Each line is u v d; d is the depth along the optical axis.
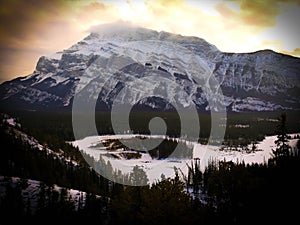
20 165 84.69
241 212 47.06
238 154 133.12
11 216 53.69
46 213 55.12
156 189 42.19
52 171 86.56
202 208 43.22
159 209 39.88
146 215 40.09
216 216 43.88
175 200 40.50
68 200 63.09
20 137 111.06
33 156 93.56
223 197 58.50
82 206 58.78
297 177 57.00
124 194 47.81
